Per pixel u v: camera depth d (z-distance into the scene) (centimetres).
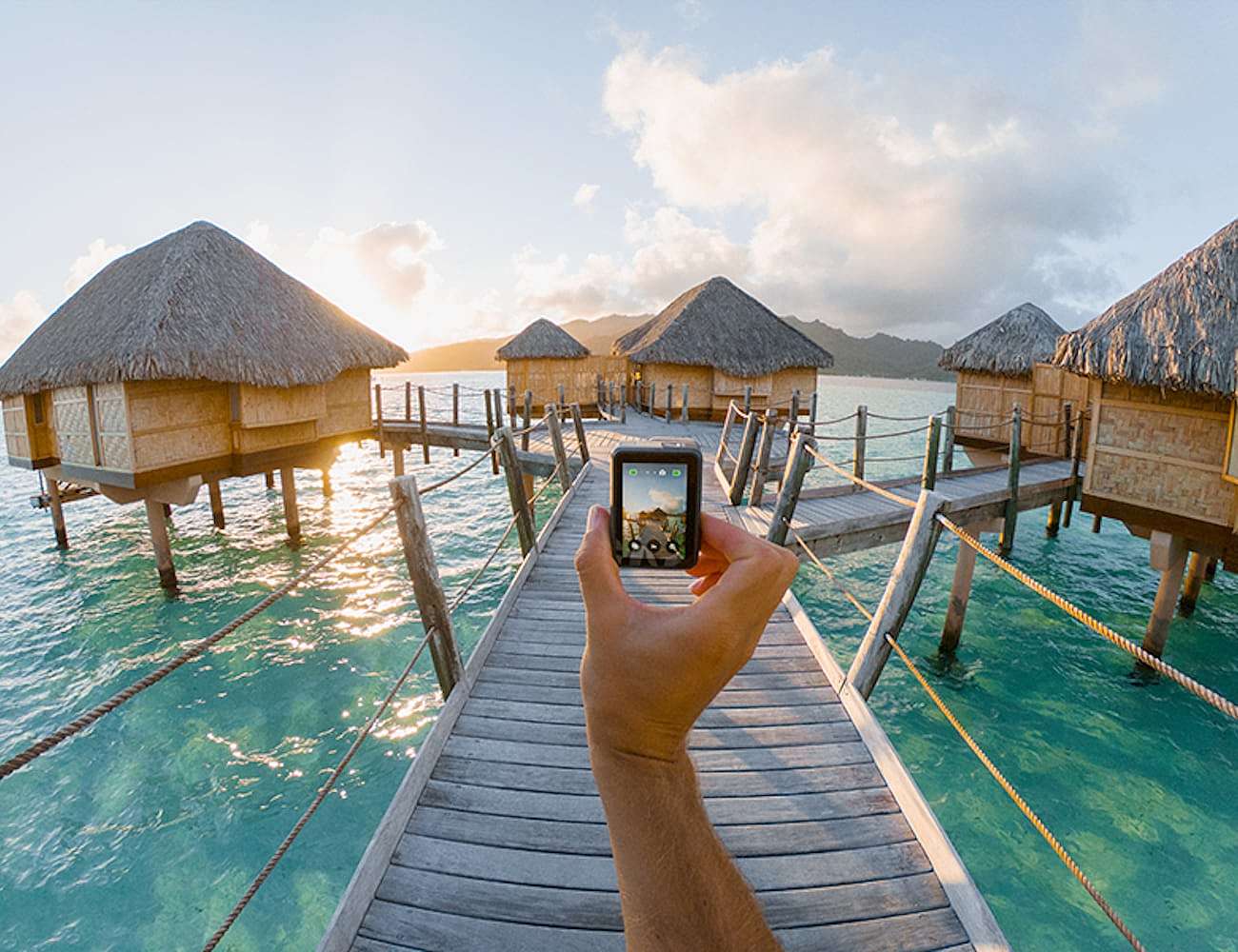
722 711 394
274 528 1488
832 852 289
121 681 836
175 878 524
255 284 1199
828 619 999
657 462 91
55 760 670
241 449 1102
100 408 995
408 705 764
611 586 53
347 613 1017
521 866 278
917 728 716
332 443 1336
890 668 847
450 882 271
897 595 397
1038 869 527
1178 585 792
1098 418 820
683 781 47
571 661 448
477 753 349
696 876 43
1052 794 612
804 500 985
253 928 480
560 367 2375
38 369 1052
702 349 2038
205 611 1038
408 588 1120
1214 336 678
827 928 254
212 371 995
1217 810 590
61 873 530
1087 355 776
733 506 891
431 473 2145
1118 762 657
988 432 1460
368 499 1781
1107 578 1145
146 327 961
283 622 988
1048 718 733
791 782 333
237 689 799
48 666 874
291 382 1100
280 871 527
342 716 744
